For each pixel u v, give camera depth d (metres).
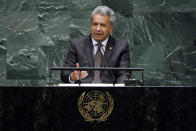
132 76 16.08
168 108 6.71
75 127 6.68
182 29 16.34
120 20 16.22
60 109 6.68
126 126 6.69
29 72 16.05
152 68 16.27
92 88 6.71
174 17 16.34
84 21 16.17
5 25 16.06
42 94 6.68
